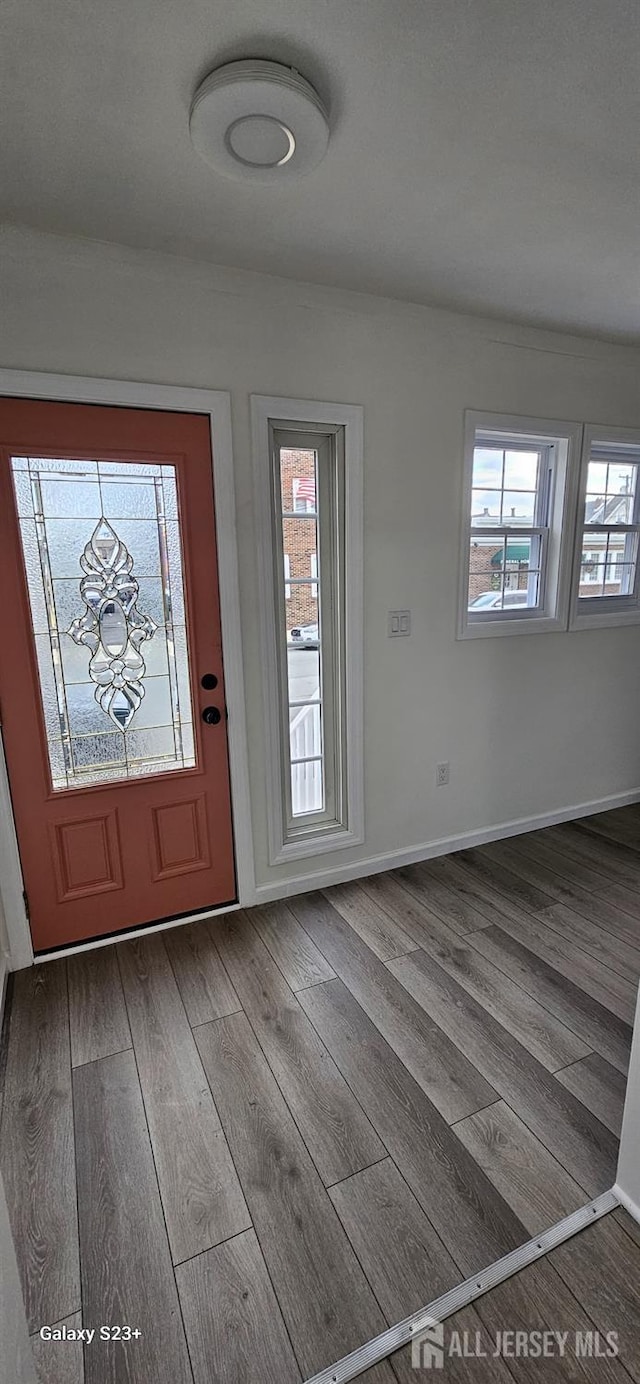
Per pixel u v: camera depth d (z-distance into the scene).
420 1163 1.42
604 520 3.23
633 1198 1.30
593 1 1.06
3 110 1.28
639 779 3.55
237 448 2.16
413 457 2.50
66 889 2.19
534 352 2.69
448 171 1.51
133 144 1.40
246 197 1.61
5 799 2.02
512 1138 1.48
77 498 1.97
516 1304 1.15
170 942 2.28
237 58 1.16
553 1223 1.28
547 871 2.80
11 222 1.73
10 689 1.98
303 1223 1.29
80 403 1.92
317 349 2.22
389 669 2.64
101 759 2.16
